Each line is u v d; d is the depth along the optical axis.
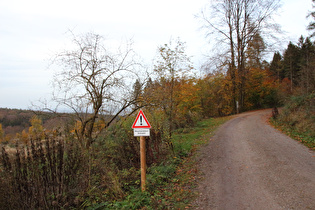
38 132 5.29
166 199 4.97
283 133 11.10
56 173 4.87
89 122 8.20
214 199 4.75
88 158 6.12
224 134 12.45
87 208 4.90
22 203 4.21
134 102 8.90
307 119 11.81
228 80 28.05
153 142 8.38
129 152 8.05
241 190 5.04
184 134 13.84
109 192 5.54
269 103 35.25
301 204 4.12
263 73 32.53
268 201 4.38
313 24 22.20
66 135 6.17
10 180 4.21
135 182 6.01
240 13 27.03
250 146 9.04
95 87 8.02
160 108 9.89
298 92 18.56
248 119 18.77
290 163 6.51
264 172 6.00
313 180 5.14
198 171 6.71
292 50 44.41
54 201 4.36
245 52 27.44
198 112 22.30
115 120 9.12
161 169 6.69
